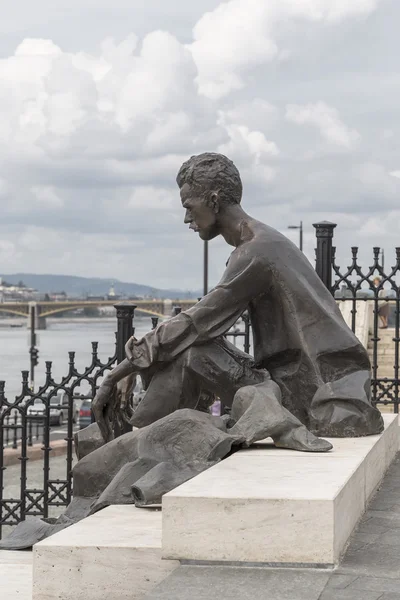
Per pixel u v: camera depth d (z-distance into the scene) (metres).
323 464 5.62
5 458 19.48
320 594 4.22
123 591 4.84
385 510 5.96
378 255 10.70
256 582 4.41
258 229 7.12
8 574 5.76
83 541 4.95
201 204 7.18
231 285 6.94
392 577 4.48
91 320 137.00
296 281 6.99
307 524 4.61
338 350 6.94
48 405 9.91
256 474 5.28
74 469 6.68
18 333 171.75
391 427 7.68
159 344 6.93
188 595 4.23
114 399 7.27
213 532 4.68
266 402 6.25
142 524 5.32
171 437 6.12
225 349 7.15
